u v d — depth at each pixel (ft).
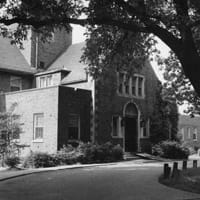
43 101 90.53
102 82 92.07
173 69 81.56
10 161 73.36
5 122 73.87
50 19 46.55
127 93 103.91
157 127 109.09
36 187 47.01
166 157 101.81
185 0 47.06
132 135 104.47
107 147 88.84
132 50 66.95
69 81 99.04
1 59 107.14
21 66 110.01
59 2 46.91
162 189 45.01
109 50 66.85
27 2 43.57
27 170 68.39
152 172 63.67
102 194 41.19
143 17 47.85
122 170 67.82
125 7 47.83
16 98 97.86
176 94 81.46
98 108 94.02
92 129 92.84
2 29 51.88
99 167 75.15
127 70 71.00
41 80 108.17
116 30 63.67
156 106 111.45
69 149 84.12
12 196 40.14
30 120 93.30
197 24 46.73
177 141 113.39
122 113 100.78
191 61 46.78
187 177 52.19
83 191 43.37
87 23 47.96
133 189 44.91
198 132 182.09
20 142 94.68
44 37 53.78
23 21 47.03
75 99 90.74
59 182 51.55
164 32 48.44
